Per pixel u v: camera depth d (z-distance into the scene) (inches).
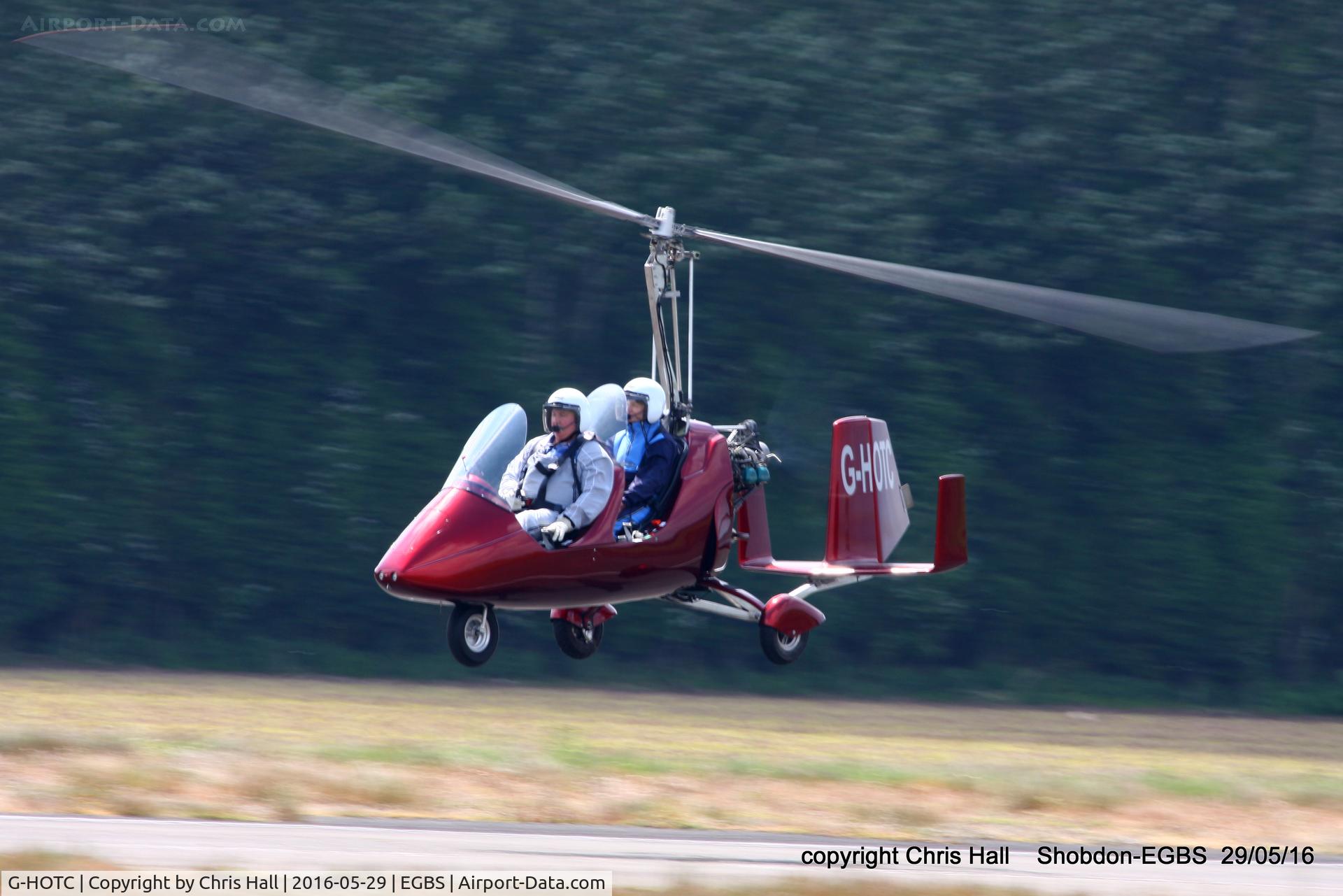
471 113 3105.3
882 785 1272.1
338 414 3063.5
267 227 3075.8
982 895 806.5
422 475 3038.9
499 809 1072.8
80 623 2957.7
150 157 3093.0
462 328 3149.6
